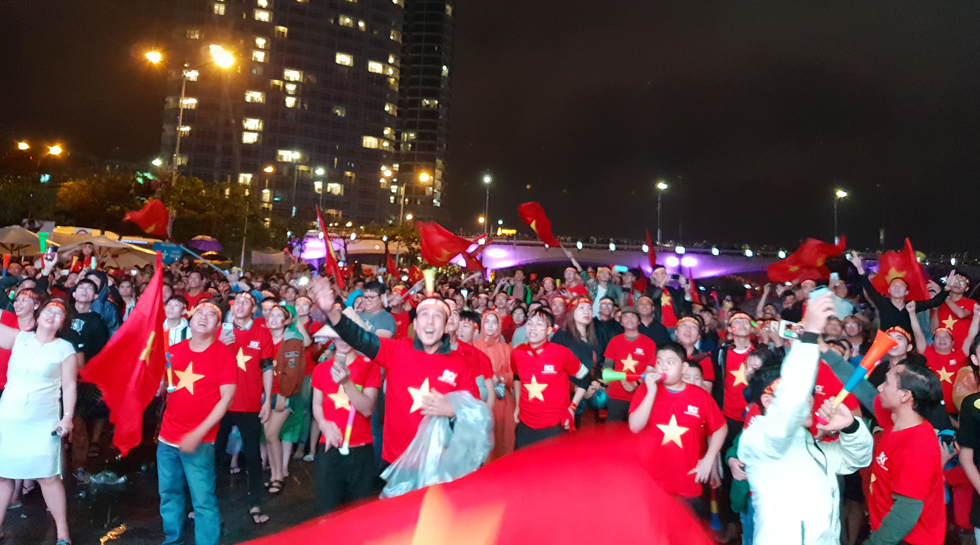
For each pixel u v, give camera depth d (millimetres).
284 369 7605
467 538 1681
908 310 8758
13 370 5562
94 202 42938
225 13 120188
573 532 1683
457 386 4477
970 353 6500
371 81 131625
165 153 116812
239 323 6898
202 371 5527
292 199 122375
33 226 20844
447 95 153375
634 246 67875
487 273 30000
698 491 5109
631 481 1763
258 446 6801
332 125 127000
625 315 8094
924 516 4133
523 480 1752
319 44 126438
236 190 46531
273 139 122000
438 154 150500
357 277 14828
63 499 5770
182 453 5527
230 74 119688
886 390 4270
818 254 10219
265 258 37250
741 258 66500
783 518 3439
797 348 3350
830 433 3854
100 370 6164
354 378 5316
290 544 1722
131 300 10734
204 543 5508
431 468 3904
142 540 6086
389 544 1685
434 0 152625
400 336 9438
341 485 5262
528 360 6695
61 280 13234
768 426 3406
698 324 7676
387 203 132125
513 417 7273
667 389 5219
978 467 4773
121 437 6137
